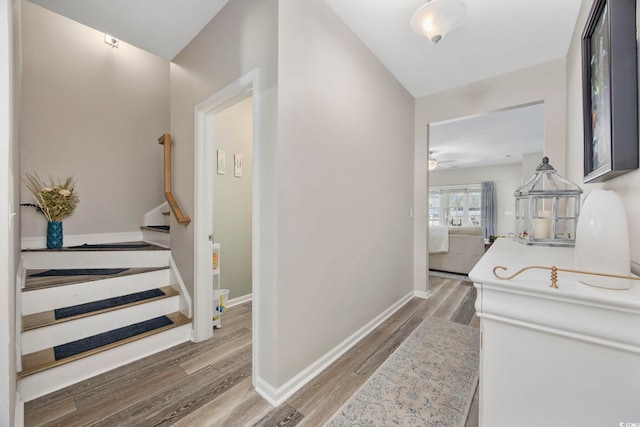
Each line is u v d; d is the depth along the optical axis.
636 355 0.57
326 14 1.73
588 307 0.61
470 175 7.98
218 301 2.38
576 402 0.63
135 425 1.29
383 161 2.46
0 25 0.94
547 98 2.38
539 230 1.43
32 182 2.58
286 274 1.47
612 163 0.88
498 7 1.77
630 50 0.86
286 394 1.49
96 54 2.97
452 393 1.51
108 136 3.06
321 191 1.71
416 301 3.04
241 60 1.63
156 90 3.44
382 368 1.76
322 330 1.75
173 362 1.82
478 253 4.18
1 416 0.97
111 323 1.95
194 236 2.09
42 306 1.87
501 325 0.72
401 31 2.01
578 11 1.79
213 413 1.37
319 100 1.68
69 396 1.48
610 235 0.65
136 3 1.76
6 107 0.96
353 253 2.06
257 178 1.52
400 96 2.78
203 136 2.07
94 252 2.40
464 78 2.70
